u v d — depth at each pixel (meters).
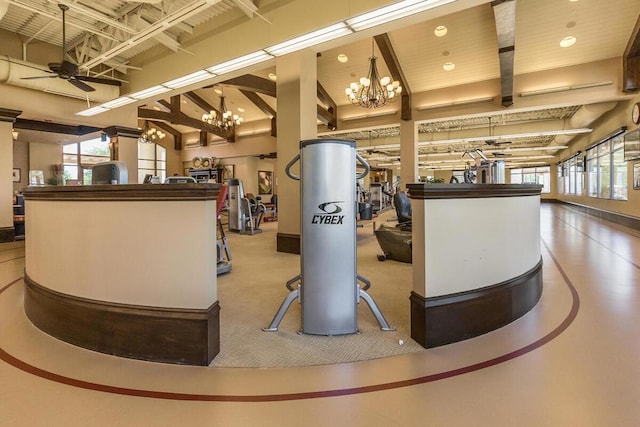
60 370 1.99
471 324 2.37
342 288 2.41
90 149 14.89
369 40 7.94
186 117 13.05
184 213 2.04
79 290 2.32
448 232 2.30
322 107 10.83
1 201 6.98
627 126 8.38
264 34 5.11
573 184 16.25
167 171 17.19
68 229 2.37
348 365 2.03
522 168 26.20
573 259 4.94
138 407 1.65
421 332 2.25
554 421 1.52
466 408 1.62
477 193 2.41
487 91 8.97
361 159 2.54
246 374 1.94
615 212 9.52
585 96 7.83
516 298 2.68
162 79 6.66
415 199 2.31
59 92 7.01
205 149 16.50
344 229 2.40
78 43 6.75
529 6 6.38
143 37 4.86
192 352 2.04
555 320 2.67
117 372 1.97
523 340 2.33
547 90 8.08
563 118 11.78
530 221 3.04
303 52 5.54
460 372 1.93
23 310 3.03
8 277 4.28
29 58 6.89
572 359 2.07
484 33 7.41
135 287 2.14
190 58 6.13
